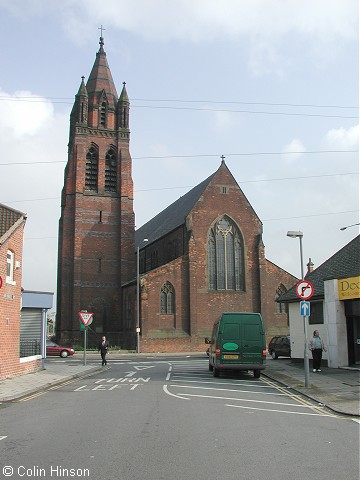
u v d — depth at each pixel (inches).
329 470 277.1
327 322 967.6
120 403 540.7
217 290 2000.5
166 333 1893.5
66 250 2151.8
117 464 288.0
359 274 903.1
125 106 2326.5
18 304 898.1
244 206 2095.2
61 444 339.3
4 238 815.7
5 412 490.3
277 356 1417.3
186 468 280.2
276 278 2080.5
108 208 2224.4
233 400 564.1
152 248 2477.9
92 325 2113.7
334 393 613.3
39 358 1013.2
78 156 2213.3
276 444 339.6
